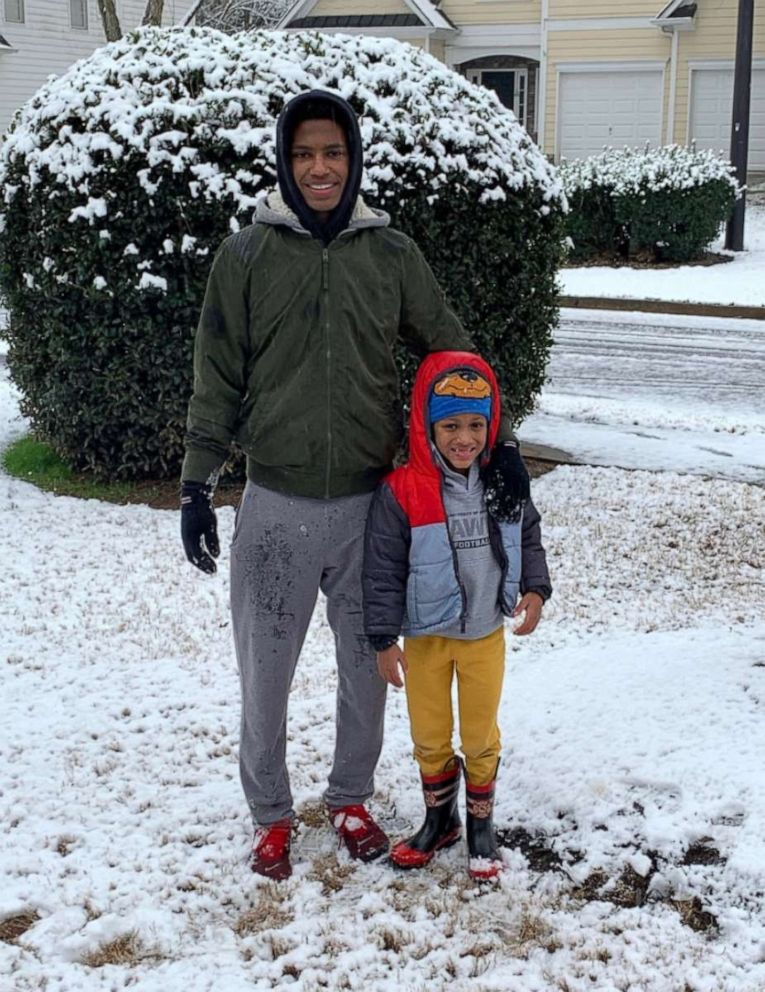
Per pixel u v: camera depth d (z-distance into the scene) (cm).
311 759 412
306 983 299
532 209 739
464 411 312
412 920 326
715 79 2809
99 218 666
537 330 773
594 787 380
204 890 340
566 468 813
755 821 356
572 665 480
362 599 332
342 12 3086
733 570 618
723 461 837
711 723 416
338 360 318
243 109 675
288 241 313
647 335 1477
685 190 1864
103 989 297
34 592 575
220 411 325
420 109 695
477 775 343
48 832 367
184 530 322
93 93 680
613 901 336
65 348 700
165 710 452
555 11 2886
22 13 3244
